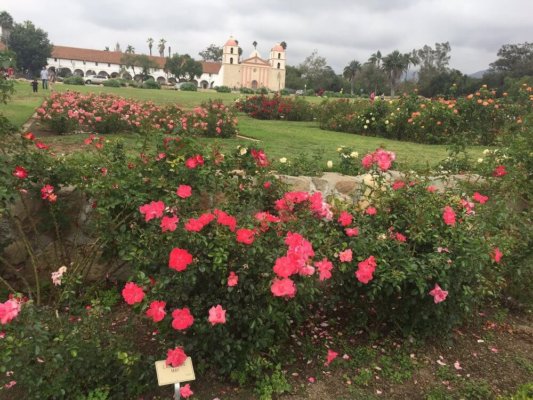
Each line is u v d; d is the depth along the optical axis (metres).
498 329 3.37
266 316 2.37
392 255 2.81
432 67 84.56
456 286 2.84
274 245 2.55
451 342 3.07
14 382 2.25
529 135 4.93
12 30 70.19
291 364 2.78
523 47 74.19
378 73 80.19
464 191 3.92
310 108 17.16
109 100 10.03
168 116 9.14
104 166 3.42
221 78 87.25
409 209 3.09
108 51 86.19
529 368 2.85
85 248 3.61
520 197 4.48
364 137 11.64
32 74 73.38
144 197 3.11
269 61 91.06
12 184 3.11
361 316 3.13
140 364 2.39
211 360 2.53
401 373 2.75
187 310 2.22
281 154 7.18
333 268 2.79
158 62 82.19
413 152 8.64
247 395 2.47
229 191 3.32
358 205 3.24
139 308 2.54
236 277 2.28
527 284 3.67
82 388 2.30
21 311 2.11
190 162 3.13
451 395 2.56
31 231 3.47
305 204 2.91
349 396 2.53
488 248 2.88
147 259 2.44
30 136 3.38
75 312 2.73
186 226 2.35
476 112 10.82
